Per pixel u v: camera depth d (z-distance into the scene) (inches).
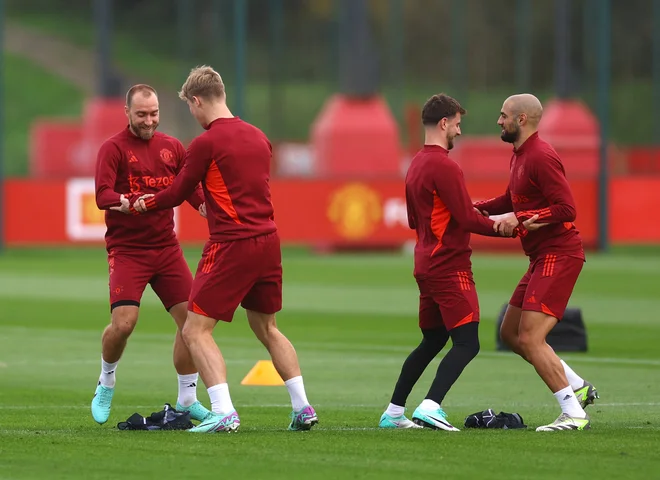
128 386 1609.3
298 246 4793.3
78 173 5949.8
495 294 2962.6
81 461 971.9
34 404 1435.8
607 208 4372.5
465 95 7126.0
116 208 1194.0
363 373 1738.4
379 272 3570.4
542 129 5472.4
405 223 4286.4
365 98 4591.5
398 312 2571.4
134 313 1222.3
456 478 909.8
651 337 2153.1
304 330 2269.9
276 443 1058.1
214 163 1131.9
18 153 7790.4
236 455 998.4
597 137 5413.4
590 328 2289.6
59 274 3474.4
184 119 7440.9
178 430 1152.2
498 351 1959.9
